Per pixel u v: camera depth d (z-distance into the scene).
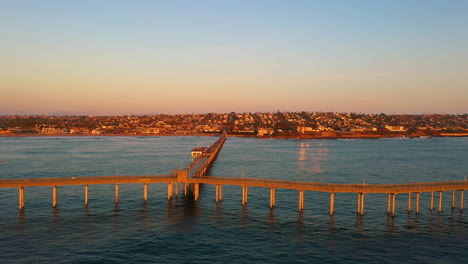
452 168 145.38
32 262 48.62
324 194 90.94
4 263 48.09
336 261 50.06
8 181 72.88
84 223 65.50
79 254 51.44
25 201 81.25
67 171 131.50
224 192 92.50
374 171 136.38
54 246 54.34
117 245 54.94
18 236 58.41
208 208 76.31
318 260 50.28
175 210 74.50
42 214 70.94
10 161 162.12
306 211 74.44
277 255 51.78
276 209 75.94
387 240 57.91
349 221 67.75
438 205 80.06
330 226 64.69
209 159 145.00
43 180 75.12
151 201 82.19
